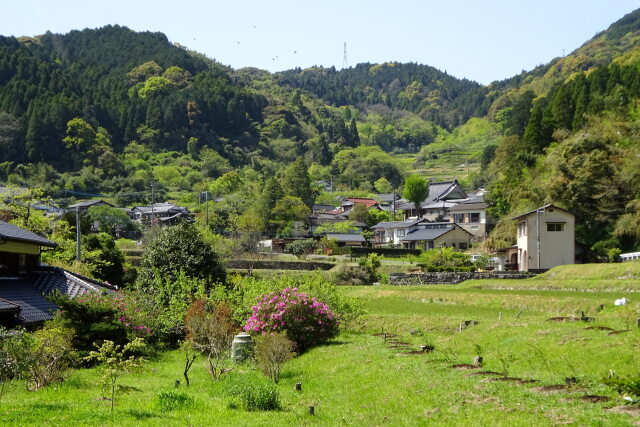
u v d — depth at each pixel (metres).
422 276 46.56
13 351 13.00
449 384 12.07
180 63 171.50
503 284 37.44
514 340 16.69
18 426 9.47
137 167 112.69
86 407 11.44
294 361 18.48
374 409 11.22
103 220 74.25
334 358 17.59
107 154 107.38
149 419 10.49
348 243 73.88
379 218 93.44
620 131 60.91
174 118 133.88
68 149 106.62
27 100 112.31
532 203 59.97
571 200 54.62
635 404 9.56
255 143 148.75
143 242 60.81
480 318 24.31
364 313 25.86
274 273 49.25
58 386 14.23
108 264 36.19
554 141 69.88
